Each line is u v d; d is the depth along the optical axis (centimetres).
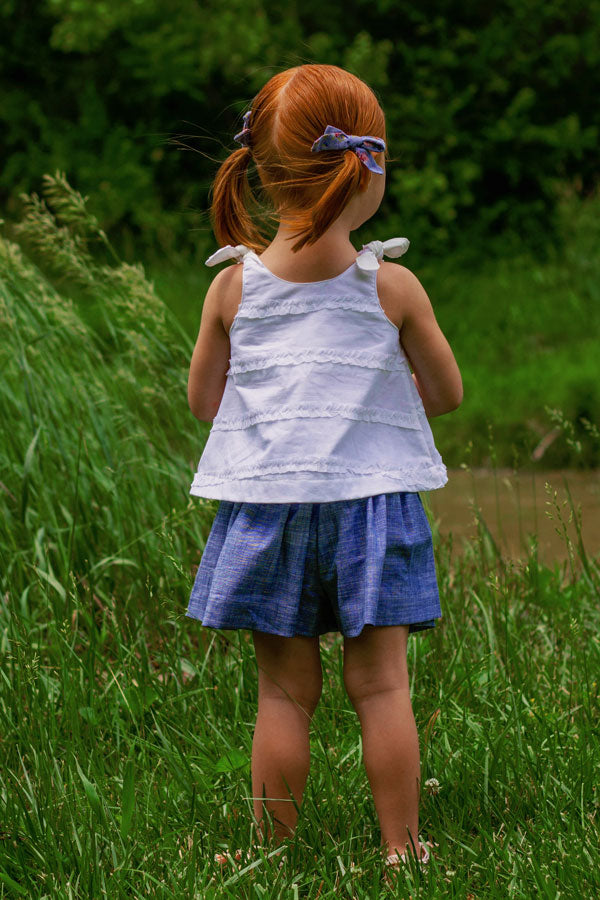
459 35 1516
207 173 1552
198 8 1454
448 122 1505
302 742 243
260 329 245
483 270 1373
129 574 390
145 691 317
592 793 265
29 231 427
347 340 240
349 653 244
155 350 435
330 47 1497
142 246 1445
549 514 368
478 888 227
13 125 1522
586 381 802
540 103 1565
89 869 230
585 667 317
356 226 253
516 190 1570
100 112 1505
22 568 378
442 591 394
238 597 236
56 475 407
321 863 235
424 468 245
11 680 316
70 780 263
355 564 234
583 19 1538
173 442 445
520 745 283
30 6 1506
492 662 338
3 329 423
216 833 253
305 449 235
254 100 255
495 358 987
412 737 239
